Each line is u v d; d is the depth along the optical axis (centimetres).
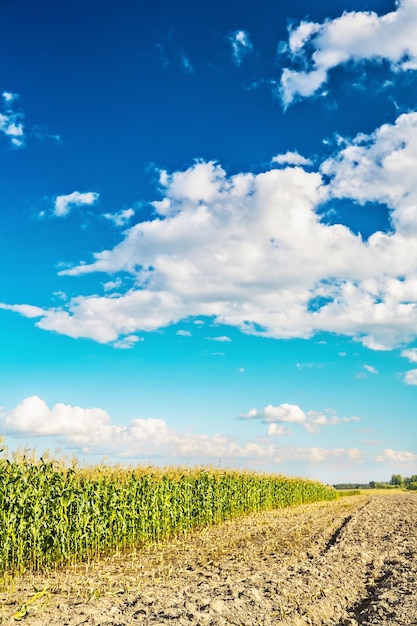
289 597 988
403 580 1179
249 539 1933
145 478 1989
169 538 2005
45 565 1402
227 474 2970
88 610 887
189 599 960
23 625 805
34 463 1488
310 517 2920
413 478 17012
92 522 1591
